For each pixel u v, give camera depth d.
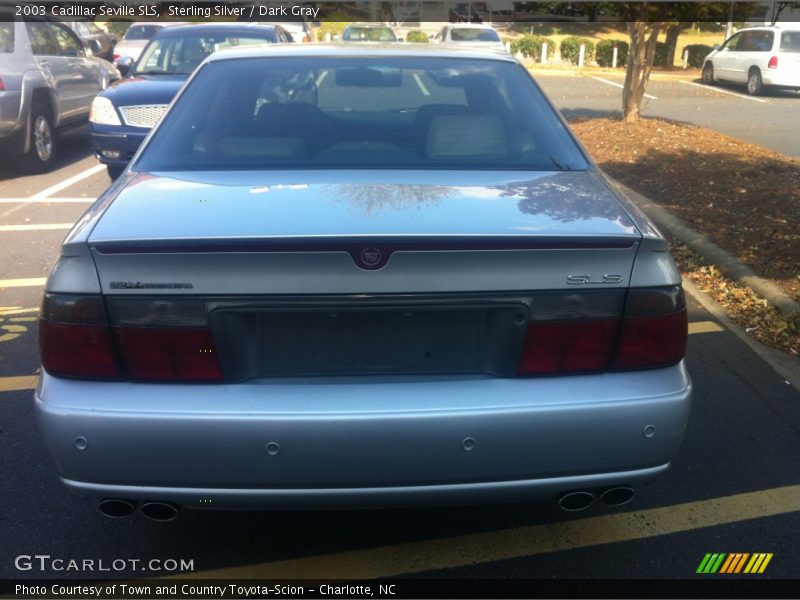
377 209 2.65
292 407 2.43
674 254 6.50
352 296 2.41
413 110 3.51
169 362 2.46
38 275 6.09
